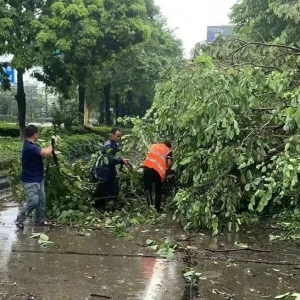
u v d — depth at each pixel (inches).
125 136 370.0
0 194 422.0
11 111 2220.7
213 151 290.8
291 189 248.4
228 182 273.1
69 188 326.6
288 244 258.2
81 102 1144.8
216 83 247.8
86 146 853.2
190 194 284.5
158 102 312.7
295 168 215.8
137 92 1633.9
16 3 807.1
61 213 315.6
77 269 210.4
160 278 200.2
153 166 340.8
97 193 338.6
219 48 346.0
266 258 232.7
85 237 268.5
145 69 1392.7
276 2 594.9
